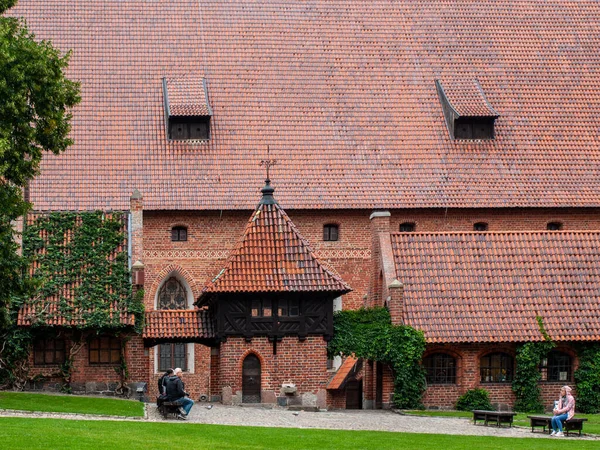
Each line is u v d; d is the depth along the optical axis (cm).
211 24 8519
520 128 8350
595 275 7125
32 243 6869
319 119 8219
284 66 8400
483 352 6812
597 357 6844
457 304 6900
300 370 6512
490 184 8062
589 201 8056
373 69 8481
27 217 6962
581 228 8131
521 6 8919
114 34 8406
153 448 4312
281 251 6612
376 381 6912
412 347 6669
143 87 8194
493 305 6925
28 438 4316
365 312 6788
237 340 6481
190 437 4716
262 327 6494
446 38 8681
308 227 7906
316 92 8325
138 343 6675
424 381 6719
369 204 7881
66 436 4434
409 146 8175
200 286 7800
